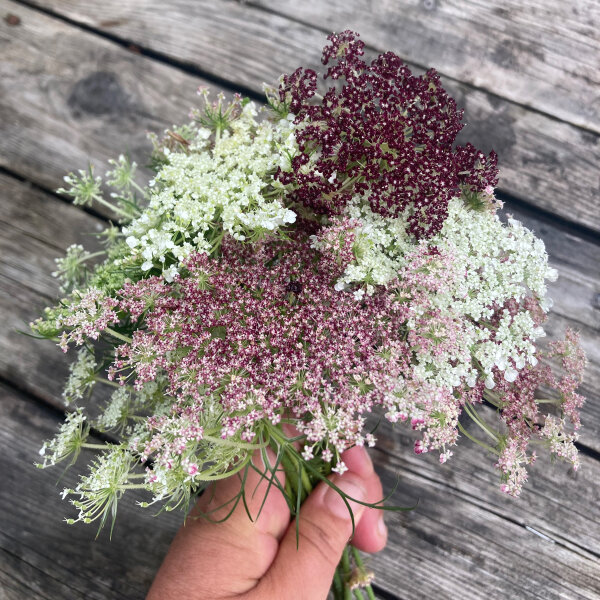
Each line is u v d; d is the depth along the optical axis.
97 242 0.48
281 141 0.30
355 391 0.27
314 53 0.48
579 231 0.46
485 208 0.31
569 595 0.44
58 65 0.49
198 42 0.49
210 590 0.34
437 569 0.45
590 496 0.44
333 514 0.36
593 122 0.46
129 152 0.48
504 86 0.47
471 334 0.29
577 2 0.46
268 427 0.30
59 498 0.46
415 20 0.47
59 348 0.47
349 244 0.28
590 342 0.44
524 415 0.32
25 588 0.46
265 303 0.28
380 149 0.28
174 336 0.27
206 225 0.28
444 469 0.45
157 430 0.30
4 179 0.49
